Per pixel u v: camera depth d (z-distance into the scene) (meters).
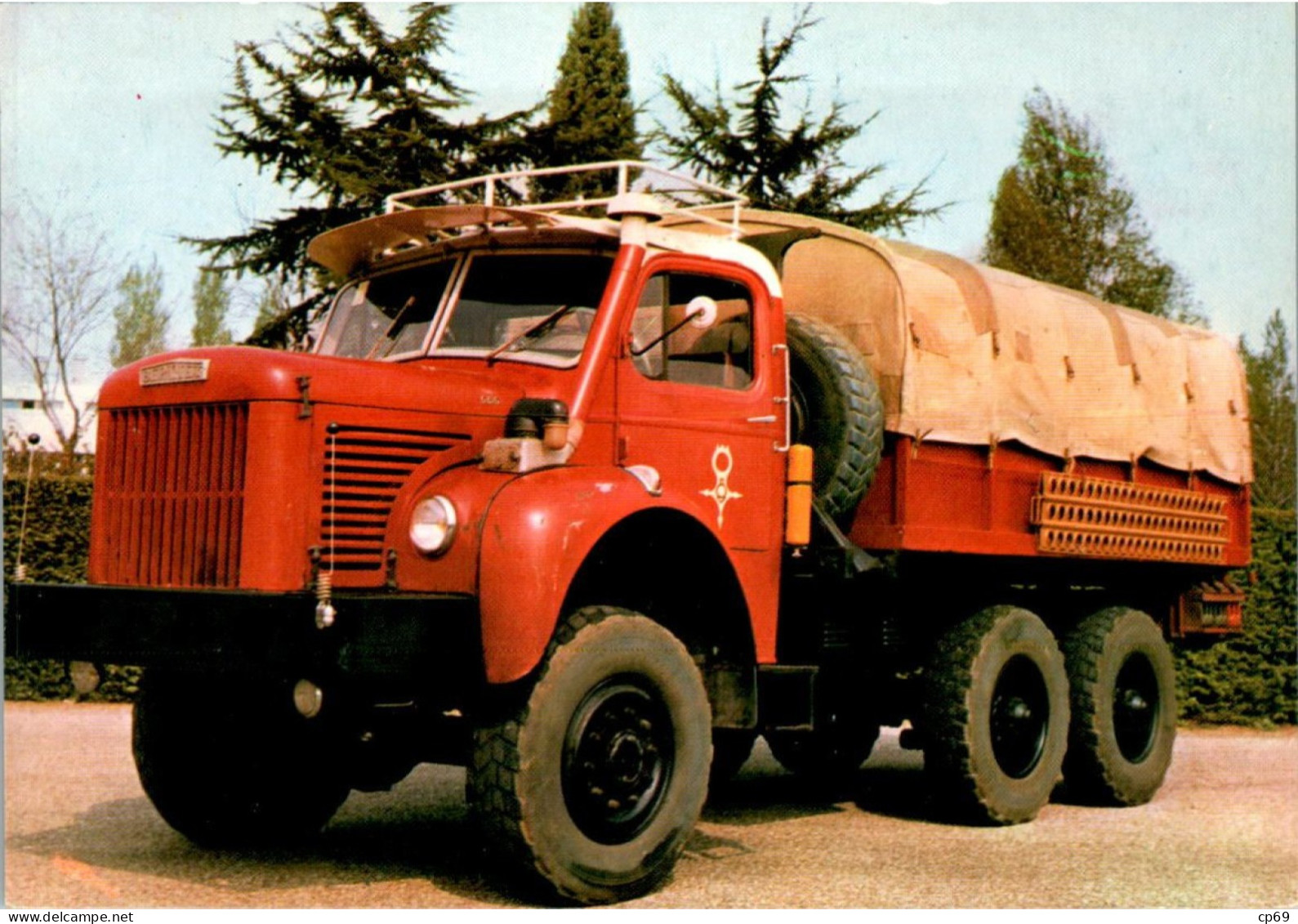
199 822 5.55
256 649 4.30
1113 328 7.72
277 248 13.81
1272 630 11.96
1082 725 7.46
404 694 4.77
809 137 14.63
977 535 6.63
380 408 4.74
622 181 5.39
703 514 5.11
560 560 4.54
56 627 4.75
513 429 4.87
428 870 5.24
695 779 4.96
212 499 4.64
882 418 6.11
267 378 4.55
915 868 5.55
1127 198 17.53
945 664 6.58
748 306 5.83
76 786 7.26
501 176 5.54
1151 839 6.44
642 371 5.35
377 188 13.44
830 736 7.70
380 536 4.72
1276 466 16.64
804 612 6.17
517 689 4.57
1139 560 7.77
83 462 11.94
